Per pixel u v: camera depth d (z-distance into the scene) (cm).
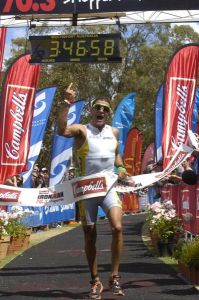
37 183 1833
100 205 703
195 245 794
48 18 1130
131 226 1912
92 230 704
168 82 1304
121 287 752
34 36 1089
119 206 696
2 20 1176
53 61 1084
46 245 1338
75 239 1494
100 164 698
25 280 821
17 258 1083
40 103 1686
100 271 899
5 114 1379
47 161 3441
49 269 927
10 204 730
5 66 3138
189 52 1309
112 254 694
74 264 984
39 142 1670
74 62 1080
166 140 1293
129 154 2620
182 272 843
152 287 752
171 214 1105
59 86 3419
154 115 1631
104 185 696
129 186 741
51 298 691
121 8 1073
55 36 1085
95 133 703
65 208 2027
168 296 692
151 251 1167
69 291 736
